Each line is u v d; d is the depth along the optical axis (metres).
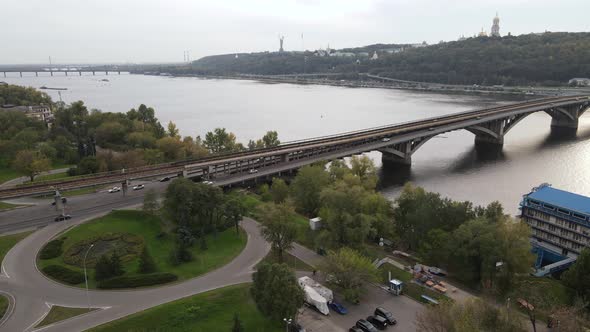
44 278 82.50
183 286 81.06
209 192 106.75
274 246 94.25
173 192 104.44
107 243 98.19
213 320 71.38
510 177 186.38
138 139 193.12
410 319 72.69
